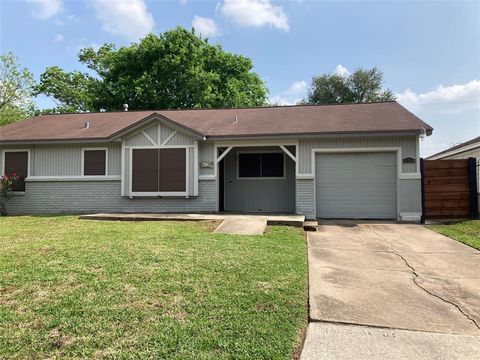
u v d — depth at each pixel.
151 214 10.77
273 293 3.97
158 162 11.72
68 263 5.05
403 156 10.59
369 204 10.91
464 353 2.85
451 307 3.81
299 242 6.89
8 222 9.74
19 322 3.22
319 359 2.73
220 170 12.91
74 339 2.93
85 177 12.38
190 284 4.21
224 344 2.87
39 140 12.34
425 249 6.62
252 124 12.23
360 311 3.65
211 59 29.78
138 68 27.64
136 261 5.17
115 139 11.81
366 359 2.74
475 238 7.40
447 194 10.17
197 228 8.27
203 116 13.96
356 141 10.89
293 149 11.88
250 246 6.34
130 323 3.21
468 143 16.69
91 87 30.23
